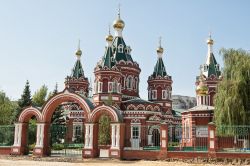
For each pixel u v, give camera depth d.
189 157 32.34
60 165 28.86
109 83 59.41
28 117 39.12
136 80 66.06
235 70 37.53
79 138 62.28
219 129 35.12
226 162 30.92
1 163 29.77
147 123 56.19
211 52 71.69
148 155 33.94
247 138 35.12
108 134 49.66
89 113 36.50
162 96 70.50
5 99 62.97
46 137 37.97
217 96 38.06
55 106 38.62
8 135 43.56
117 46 66.19
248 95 36.53
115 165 29.08
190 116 51.88
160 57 73.38
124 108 57.97
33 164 29.45
